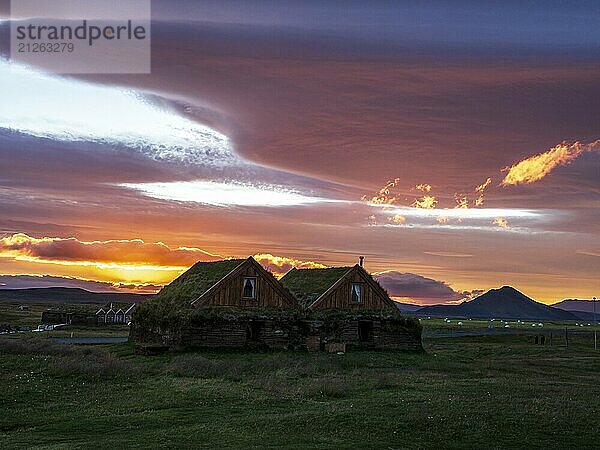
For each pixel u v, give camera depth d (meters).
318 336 54.31
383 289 59.47
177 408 28.67
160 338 52.59
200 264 59.81
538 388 35.25
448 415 26.11
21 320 120.94
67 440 22.95
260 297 54.03
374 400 29.84
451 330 125.00
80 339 70.19
